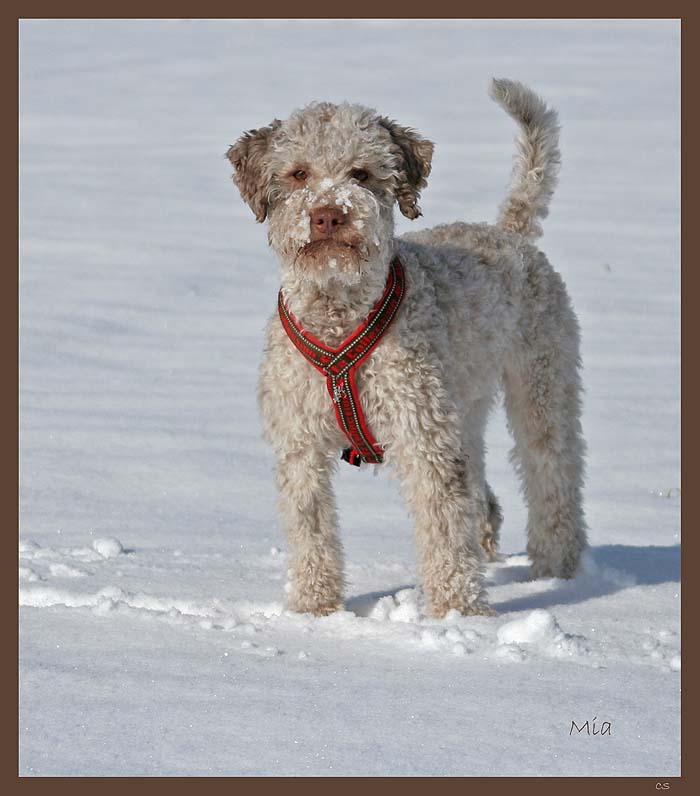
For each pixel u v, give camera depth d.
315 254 8.05
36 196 27.09
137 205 26.59
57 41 60.31
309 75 48.06
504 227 10.91
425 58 53.06
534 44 58.34
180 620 8.19
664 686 7.07
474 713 6.57
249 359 16.89
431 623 8.42
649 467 13.36
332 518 9.00
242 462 13.06
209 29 65.56
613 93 44.53
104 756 6.00
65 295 19.38
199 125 38.06
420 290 8.78
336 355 8.42
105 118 39.34
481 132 35.53
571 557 10.47
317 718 6.48
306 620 8.41
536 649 7.71
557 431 10.54
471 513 8.84
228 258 22.28
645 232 24.91
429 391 8.61
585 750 6.15
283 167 8.46
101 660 7.34
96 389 15.20
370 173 8.48
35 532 10.77
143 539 10.72
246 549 10.51
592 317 19.02
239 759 5.99
